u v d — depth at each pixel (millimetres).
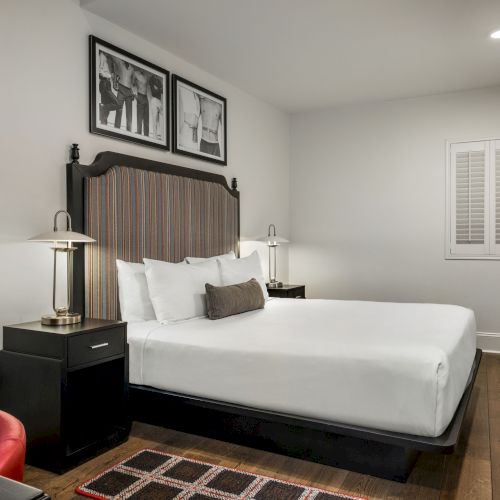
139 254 3447
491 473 2260
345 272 5590
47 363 2326
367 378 2174
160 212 3656
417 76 4531
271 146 5457
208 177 4266
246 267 3945
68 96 3025
